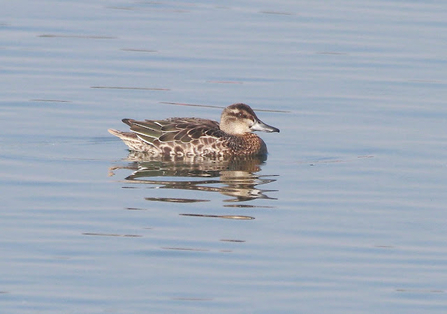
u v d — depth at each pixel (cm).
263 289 1227
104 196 1575
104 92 2300
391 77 2456
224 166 1800
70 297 1191
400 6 3231
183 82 2397
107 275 1258
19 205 1520
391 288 1238
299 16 3072
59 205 1525
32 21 2952
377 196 1602
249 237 1401
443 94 2311
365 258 1333
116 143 1944
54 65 2516
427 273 1285
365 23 2989
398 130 2027
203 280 1248
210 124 1952
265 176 1722
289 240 1393
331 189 1638
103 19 3000
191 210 1510
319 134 2008
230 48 2706
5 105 2155
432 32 2889
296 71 2502
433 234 1425
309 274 1274
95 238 1383
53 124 2033
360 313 1166
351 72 2500
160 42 2750
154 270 1275
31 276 1248
